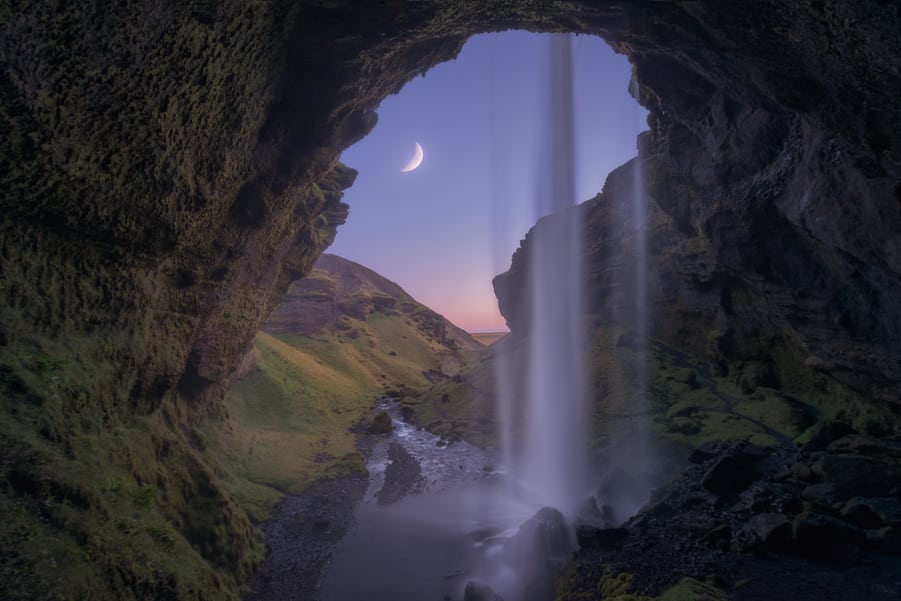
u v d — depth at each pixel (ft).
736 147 68.64
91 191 33.06
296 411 125.08
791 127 58.75
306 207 85.97
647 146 109.91
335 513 69.77
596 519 60.75
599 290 140.36
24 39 24.57
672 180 97.76
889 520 42.32
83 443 32.27
